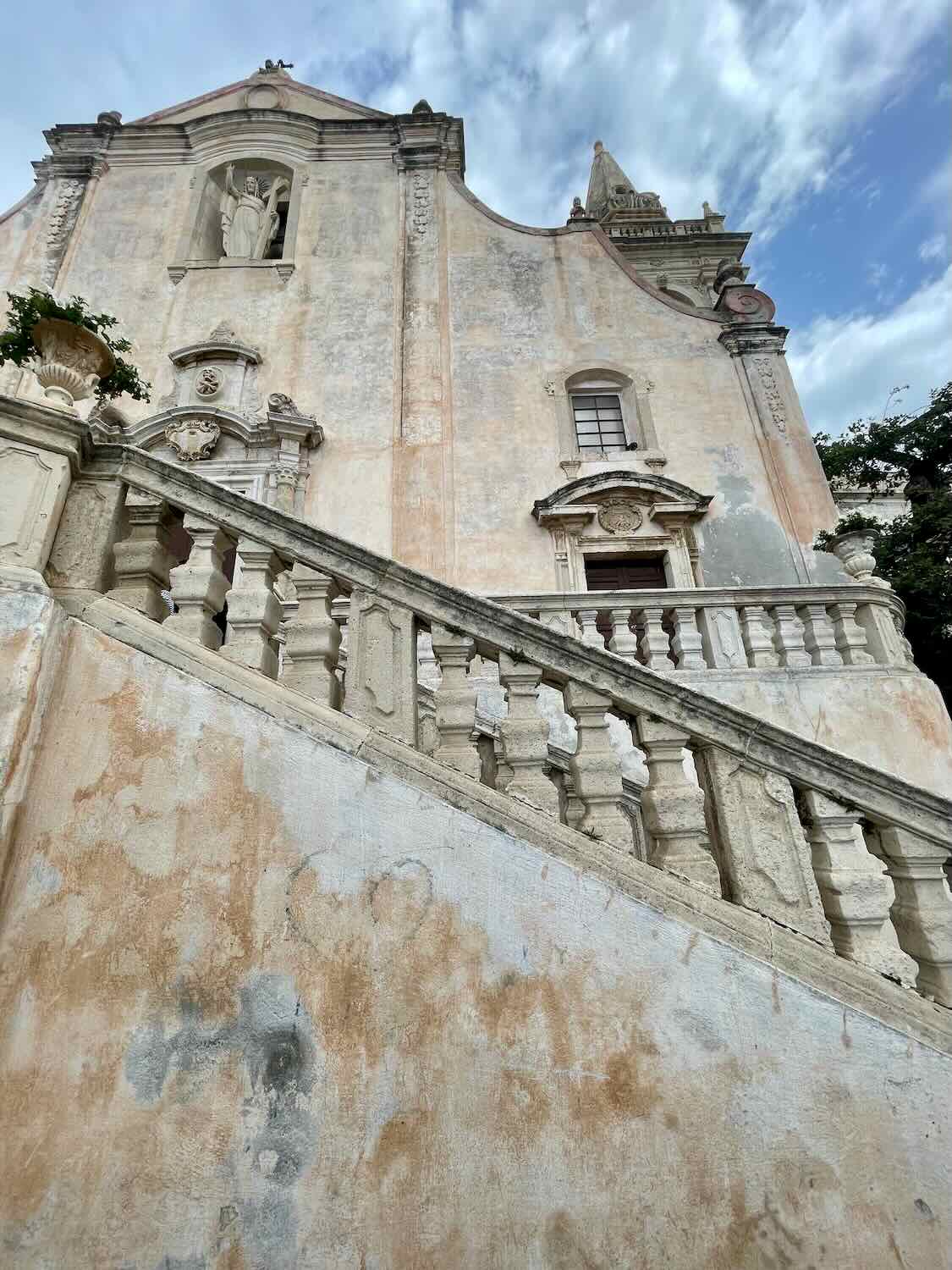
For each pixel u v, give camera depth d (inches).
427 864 92.7
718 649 245.4
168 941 90.3
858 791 103.5
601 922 89.7
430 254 473.7
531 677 112.6
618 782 105.0
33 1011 87.5
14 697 98.2
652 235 789.2
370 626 115.4
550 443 413.4
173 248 475.5
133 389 218.5
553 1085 82.2
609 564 392.5
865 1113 81.3
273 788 97.4
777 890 98.4
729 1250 75.6
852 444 528.1
